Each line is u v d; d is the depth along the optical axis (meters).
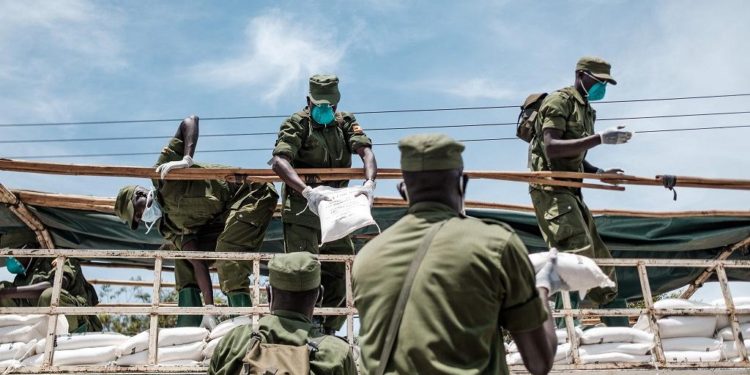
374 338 2.65
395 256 2.72
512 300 2.63
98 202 7.81
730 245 8.86
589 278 3.00
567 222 6.50
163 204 6.82
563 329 5.77
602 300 6.34
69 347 5.38
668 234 8.62
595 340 5.61
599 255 6.70
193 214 6.80
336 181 6.72
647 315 5.70
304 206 6.46
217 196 6.84
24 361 5.36
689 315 5.73
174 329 5.49
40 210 7.94
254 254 5.65
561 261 3.02
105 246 8.49
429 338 2.54
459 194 2.93
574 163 6.75
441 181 2.85
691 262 5.80
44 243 8.23
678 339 5.70
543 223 6.67
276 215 8.11
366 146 6.71
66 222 8.11
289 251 6.45
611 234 8.55
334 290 6.57
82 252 5.46
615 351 5.56
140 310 5.36
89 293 7.59
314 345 3.83
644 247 8.68
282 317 3.97
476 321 2.56
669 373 5.48
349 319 5.46
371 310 2.69
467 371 2.50
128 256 5.50
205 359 5.48
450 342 2.53
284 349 3.77
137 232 8.32
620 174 6.77
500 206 8.26
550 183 6.59
